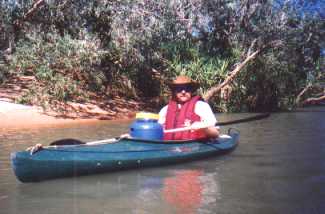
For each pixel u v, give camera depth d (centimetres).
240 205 473
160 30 1777
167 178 600
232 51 2034
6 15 1648
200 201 489
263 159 732
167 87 1947
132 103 1848
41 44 1540
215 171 644
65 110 1515
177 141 721
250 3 2033
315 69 2220
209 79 1886
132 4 1673
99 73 1734
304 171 636
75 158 597
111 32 1697
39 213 453
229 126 1257
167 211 454
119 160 633
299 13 1991
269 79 2012
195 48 2009
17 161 551
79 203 485
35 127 1217
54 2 1700
